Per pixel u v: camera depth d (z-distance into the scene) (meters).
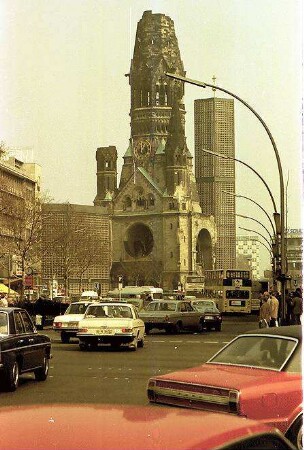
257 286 100.06
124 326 33.97
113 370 25.27
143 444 3.71
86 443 3.69
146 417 4.27
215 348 36.41
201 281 107.12
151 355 31.73
